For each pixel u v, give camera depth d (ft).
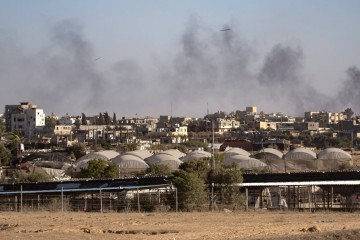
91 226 179.01
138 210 232.94
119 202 248.32
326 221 192.13
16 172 443.73
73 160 609.01
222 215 213.87
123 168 422.00
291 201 265.34
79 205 249.55
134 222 191.52
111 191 255.91
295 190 277.03
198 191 240.32
